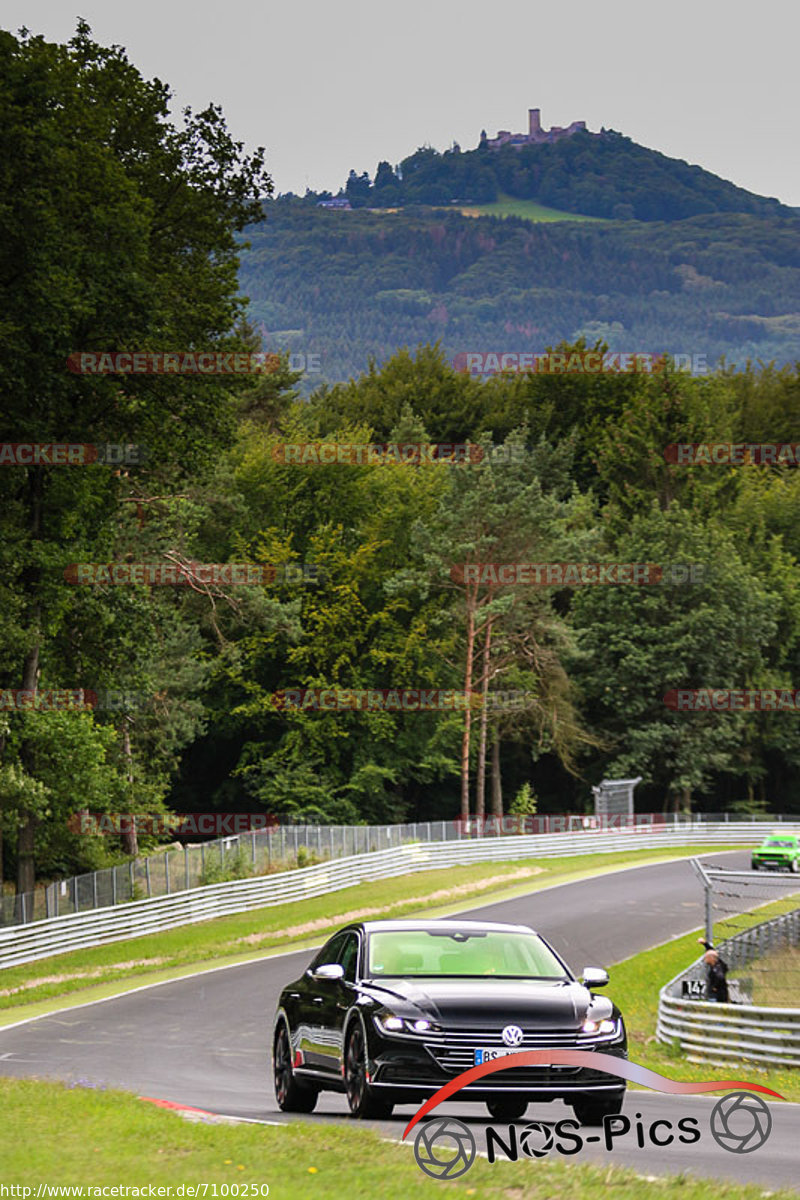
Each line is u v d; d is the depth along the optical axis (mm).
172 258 125625
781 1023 69125
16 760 123312
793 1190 27984
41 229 105750
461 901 161000
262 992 98688
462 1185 27234
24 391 107875
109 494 125062
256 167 128375
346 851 182125
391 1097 34688
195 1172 28062
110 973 112375
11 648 117500
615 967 113500
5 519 118062
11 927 116875
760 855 185750
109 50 126375
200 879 153625
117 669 139625
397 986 36344
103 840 158000
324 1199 25578
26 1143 32000
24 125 105875
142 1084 54469
